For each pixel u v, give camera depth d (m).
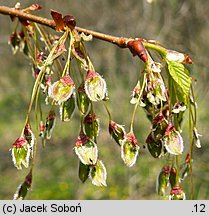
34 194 5.94
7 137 7.82
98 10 7.59
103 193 5.81
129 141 1.57
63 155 6.64
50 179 6.30
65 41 1.63
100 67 7.24
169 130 1.61
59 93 1.53
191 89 1.66
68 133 6.90
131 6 7.03
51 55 1.58
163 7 6.51
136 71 6.57
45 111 6.70
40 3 7.43
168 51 1.61
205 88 5.82
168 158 1.75
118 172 6.00
